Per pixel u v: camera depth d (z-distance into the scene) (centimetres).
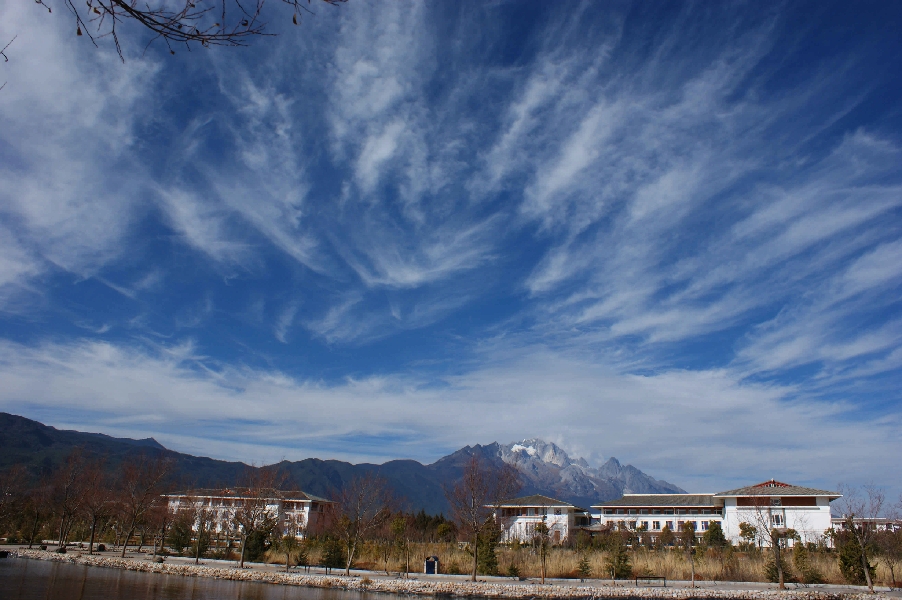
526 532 8056
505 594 3528
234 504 6191
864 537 4009
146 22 505
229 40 525
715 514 8950
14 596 3109
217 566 4716
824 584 4069
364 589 3781
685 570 4503
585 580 4253
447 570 4672
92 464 7456
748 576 4331
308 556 5359
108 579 3906
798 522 7400
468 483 4538
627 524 9175
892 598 3353
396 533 5844
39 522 7356
